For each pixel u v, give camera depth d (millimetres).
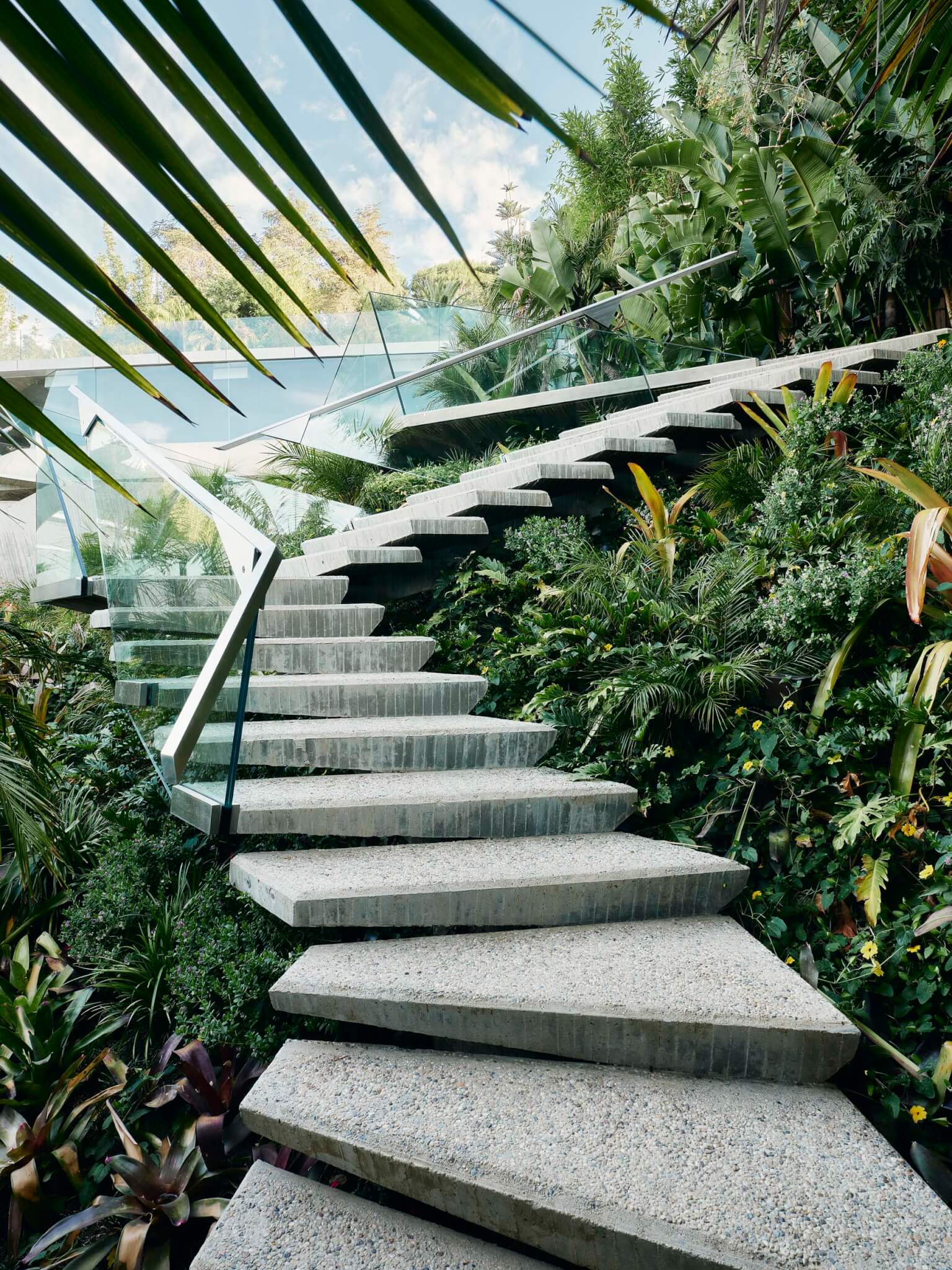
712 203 7145
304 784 2521
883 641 2752
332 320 7332
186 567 2475
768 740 2543
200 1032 2197
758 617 2918
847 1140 1474
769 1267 1213
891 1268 1197
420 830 2311
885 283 5867
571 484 4344
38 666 4211
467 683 3014
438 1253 1435
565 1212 1324
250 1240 1464
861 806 2289
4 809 2459
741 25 1936
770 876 2404
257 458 7047
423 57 348
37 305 448
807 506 3340
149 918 2773
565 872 2064
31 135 391
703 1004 1672
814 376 4645
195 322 7125
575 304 8109
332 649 3234
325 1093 1648
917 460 3420
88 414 3424
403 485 4984
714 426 4410
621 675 2824
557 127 359
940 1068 1781
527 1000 1701
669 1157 1434
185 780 2113
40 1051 2383
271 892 2064
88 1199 2088
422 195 386
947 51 1500
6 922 3100
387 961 1922
